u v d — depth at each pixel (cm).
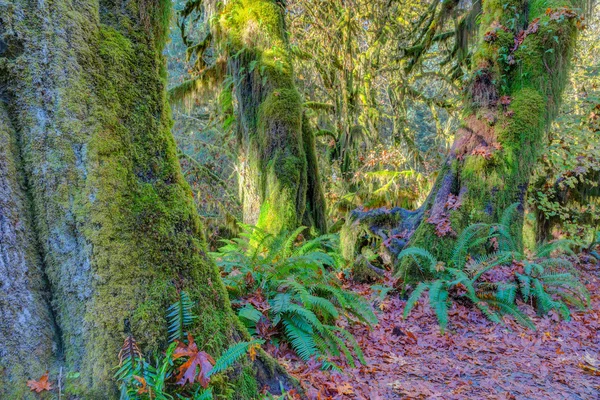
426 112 2003
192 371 195
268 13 826
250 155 842
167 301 210
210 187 1173
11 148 188
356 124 1292
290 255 510
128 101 219
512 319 538
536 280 574
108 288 194
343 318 487
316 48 1209
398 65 1246
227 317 244
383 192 1044
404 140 1420
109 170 202
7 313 181
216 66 942
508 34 677
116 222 201
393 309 582
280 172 779
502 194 656
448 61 1152
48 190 191
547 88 658
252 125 839
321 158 1365
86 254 193
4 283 182
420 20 1141
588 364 406
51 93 191
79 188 194
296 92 827
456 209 670
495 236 636
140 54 228
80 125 196
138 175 218
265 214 774
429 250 659
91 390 187
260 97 827
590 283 736
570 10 629
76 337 191
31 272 189
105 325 191
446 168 714
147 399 185
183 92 962
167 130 239
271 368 270
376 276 721
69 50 196
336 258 673
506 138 659
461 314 548
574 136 929
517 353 436
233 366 237
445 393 333
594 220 964
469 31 945
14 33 187
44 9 192
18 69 188
